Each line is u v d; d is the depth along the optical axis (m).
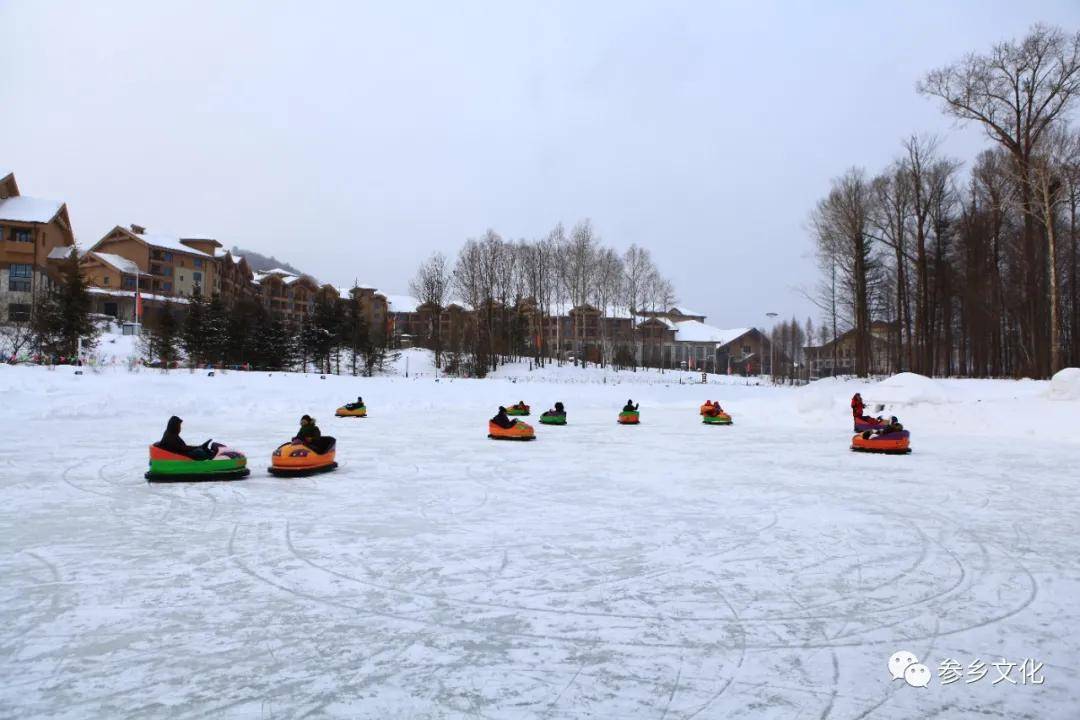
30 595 5.07
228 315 43.81
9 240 54.12
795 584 5.52
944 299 40.97
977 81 30.39
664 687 3.64
